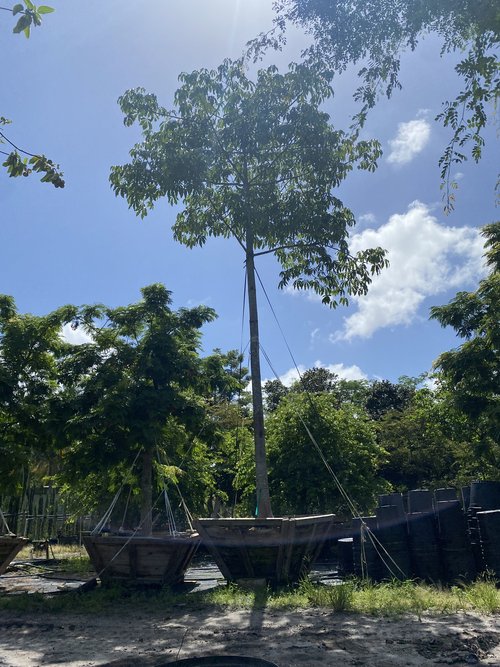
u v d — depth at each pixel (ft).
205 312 46.21
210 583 41.83
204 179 43.32
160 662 19.07
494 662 18.28
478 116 21.56
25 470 46.75
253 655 19.48
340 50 23.90
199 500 67.56
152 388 41.45
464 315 59.41
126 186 43.34
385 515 36.78
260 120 41.83
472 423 63.82
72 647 21.80
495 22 20.52
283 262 46.85
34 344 44.91
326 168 42.24
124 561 36.55
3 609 30.68
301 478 67.97
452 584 34.27
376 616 25.67
